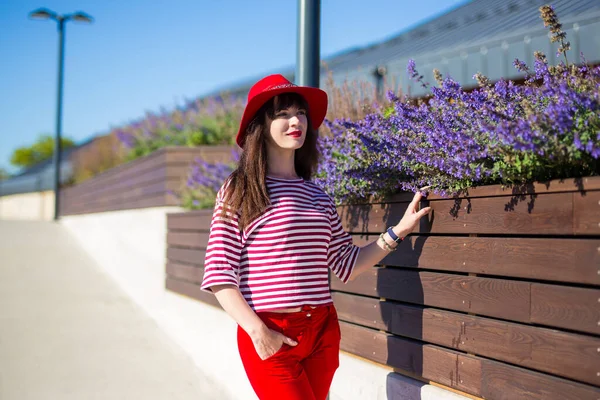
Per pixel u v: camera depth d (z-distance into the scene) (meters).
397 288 2.96
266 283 2.32
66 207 16.86
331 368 2.46
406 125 2.87
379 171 2.95
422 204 2.79
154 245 7.99
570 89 2.15
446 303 2.66
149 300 6.59
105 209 11.90
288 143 2.47
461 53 6.75
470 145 2.40
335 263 2.62
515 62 2.68
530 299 2.26
